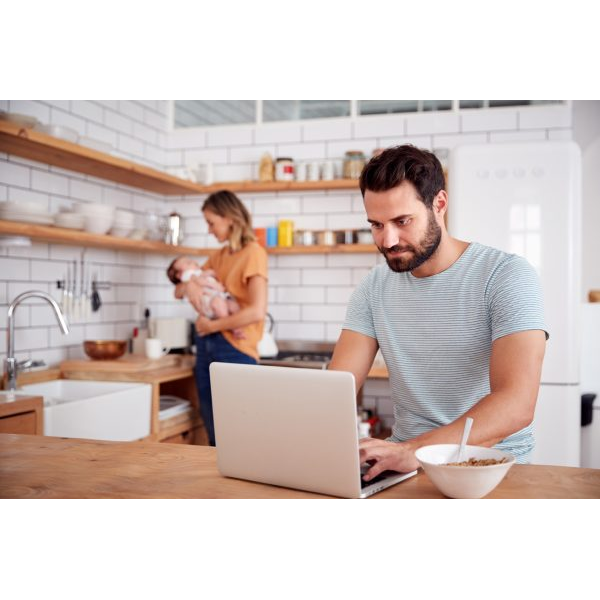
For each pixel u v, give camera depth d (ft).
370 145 14.01
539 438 10.46
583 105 13.87
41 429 8.41
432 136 13.66
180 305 15.06
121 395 9.92
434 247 5.23
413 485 4.38
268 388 4.27
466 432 4.25
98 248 12.46
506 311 5.03
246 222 11.15
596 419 11.00
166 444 5.50
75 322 11.87
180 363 12.28
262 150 14.61
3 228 8.69
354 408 3.96
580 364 10.95
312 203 14.32
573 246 10.41
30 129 9.36
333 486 4.10
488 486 3.90
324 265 14.29
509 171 10.59
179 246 13.12
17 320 10.48
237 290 11.05
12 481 4.41
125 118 13.51
